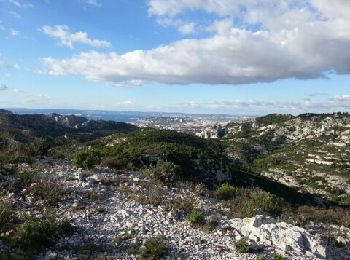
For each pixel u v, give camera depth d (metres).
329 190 105.94
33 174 17.36
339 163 132.50
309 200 66.88
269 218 15.57
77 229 13.05
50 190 16.06
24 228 11.36
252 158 151.25
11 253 10.17
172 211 15.94
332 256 14.18
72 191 16.88
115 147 49.12
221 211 17.36
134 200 17.20
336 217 20.42
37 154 24.25
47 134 131.00
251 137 194.12
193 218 15.09
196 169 46.06
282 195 58.47
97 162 24.72
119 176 21.19
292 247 13.51
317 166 131.62
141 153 43.88
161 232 13.77
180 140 96.44
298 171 127.88
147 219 14.88
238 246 13.02
